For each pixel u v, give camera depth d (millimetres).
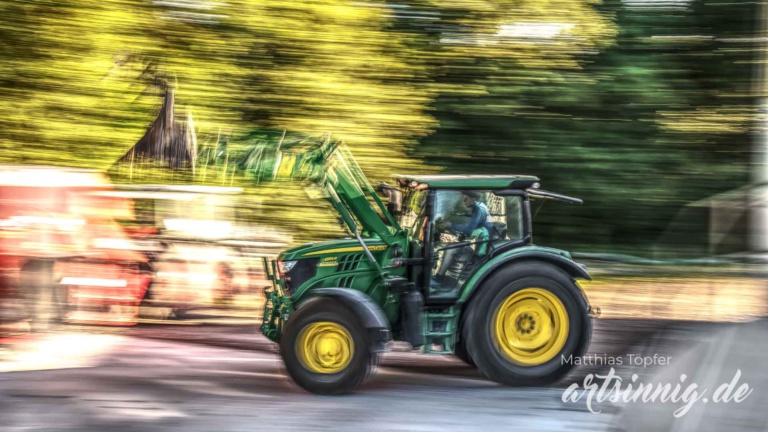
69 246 8672
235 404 6227
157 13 10984
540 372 6770
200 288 9219
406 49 11836
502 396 6512
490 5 12375
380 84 11523
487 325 6754
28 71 10938
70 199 8820
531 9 12516
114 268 8852
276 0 11062
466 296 6746
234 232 9859
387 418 5887
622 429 5141
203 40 11070
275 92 11023
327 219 10828
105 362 7441
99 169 10984
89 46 10891
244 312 9320
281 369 7297
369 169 11141
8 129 11039
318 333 6512
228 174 10797
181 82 10992
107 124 11070
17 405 6125
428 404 6273
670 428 4832
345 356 6480
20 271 8406
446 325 6844
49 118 11000
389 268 6883
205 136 10953
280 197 10766
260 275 9430
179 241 9312
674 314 7594
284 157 7484
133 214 9516
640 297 9188
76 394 6434
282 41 11070
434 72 12523
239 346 8172
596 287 9984
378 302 6891
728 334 5410
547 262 6957
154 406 6152
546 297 6840
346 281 6891
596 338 8117
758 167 13688
